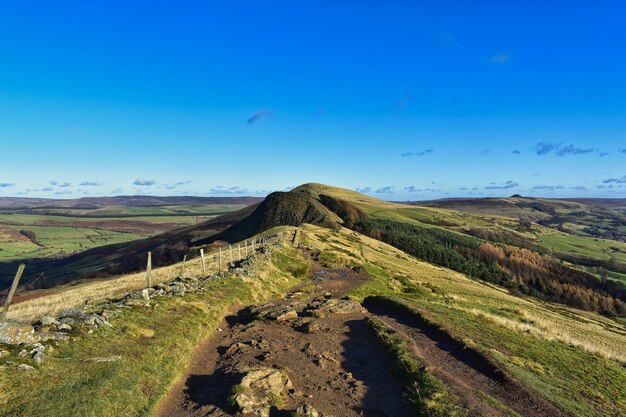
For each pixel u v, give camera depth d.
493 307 43.41
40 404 10.19
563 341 25.52
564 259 191.25
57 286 94.94
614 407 15.16
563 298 125.50
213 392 13.71
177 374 14.61
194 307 21.84
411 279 62.88
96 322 15.86
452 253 139.75
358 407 13.45
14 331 12.73
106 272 118.06
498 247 166.25
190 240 163.12
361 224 148.88
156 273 35.62
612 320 105.12
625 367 21.77
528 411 13.23
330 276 47.09
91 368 12.58
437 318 24.28
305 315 25.44
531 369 17.56
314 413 12.22
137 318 17.89
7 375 10.84
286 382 14.63
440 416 12.23
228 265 38.50
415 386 14.38
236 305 26.44
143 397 12.27
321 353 18.36
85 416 10.24
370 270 59.00
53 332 13.97
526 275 141.62
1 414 9.48
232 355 17.52
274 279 36.34
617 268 174.62
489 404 13.15
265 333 20.94
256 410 12.23
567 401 14.55
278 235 71.88
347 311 26.53
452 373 15.85
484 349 18.55
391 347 18.56
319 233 92.62
